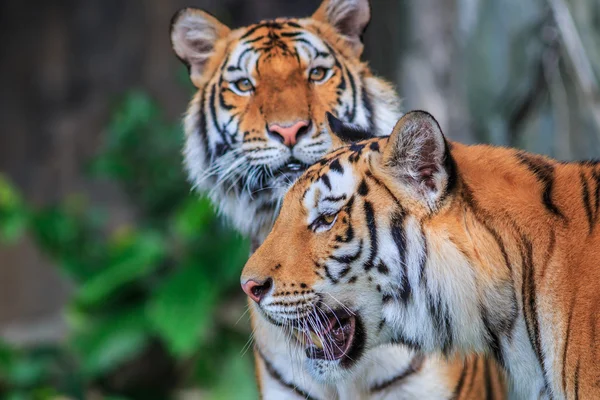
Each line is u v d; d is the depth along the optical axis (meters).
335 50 7.41
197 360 14.91
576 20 12.30
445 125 14.12
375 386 6.84
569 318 5.69
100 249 16.23
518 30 12.75
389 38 16.31
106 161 16.97
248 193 7.21
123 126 17.03
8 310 23.28
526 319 5.87
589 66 12.05
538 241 5.80
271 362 7.07
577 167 6.07
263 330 7.06
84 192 23.69
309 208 5.96
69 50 24.70
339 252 5.87
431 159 5.63
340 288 5.91
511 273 5.80
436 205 5.71
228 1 22.94
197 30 7.68
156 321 14.34
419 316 5.88
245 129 7.07
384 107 7.52
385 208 5.80
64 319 18.64
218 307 15.23
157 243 15.55
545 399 6.00
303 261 5.94
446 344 6.00
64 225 15.94
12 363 15.88
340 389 6.84
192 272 14.74
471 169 5.98
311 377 6.62
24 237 23.48
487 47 13.20
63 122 24.47
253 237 7.45
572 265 5.73
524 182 5.95
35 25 24.84
